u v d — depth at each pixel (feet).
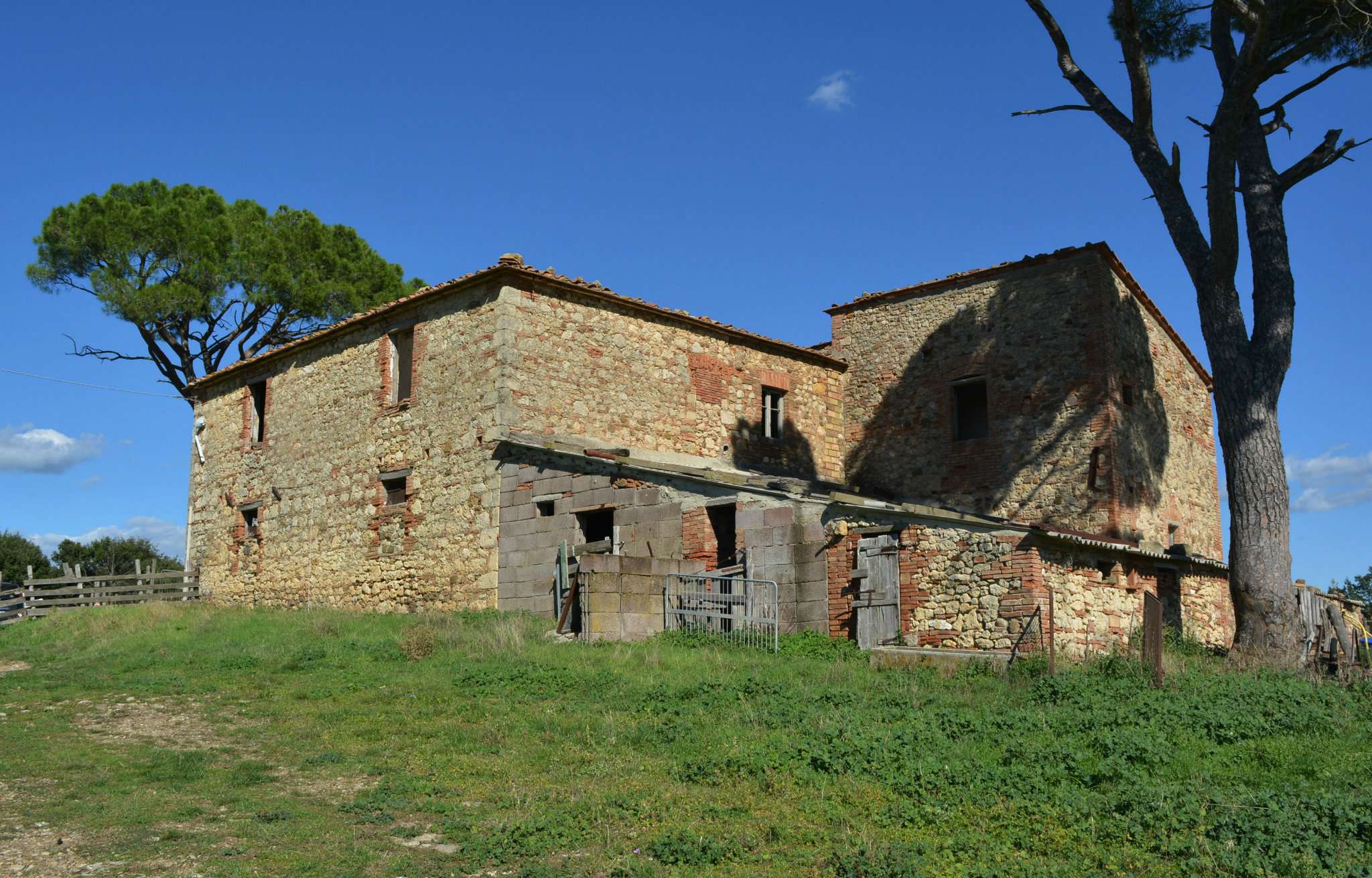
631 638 47.62
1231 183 47.06
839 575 46.78
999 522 44.73
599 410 59.72
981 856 19.15
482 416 57.11
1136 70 50.26
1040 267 64.49
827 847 20.07
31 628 63.16
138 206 88.07
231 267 88.17
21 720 34.30
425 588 59.21
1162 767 24.36
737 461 66.13
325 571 66.28
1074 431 61.11
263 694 37.45
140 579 77.66
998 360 65.41
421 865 19.94
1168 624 53.01
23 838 21.66
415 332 62.64
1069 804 21.63
